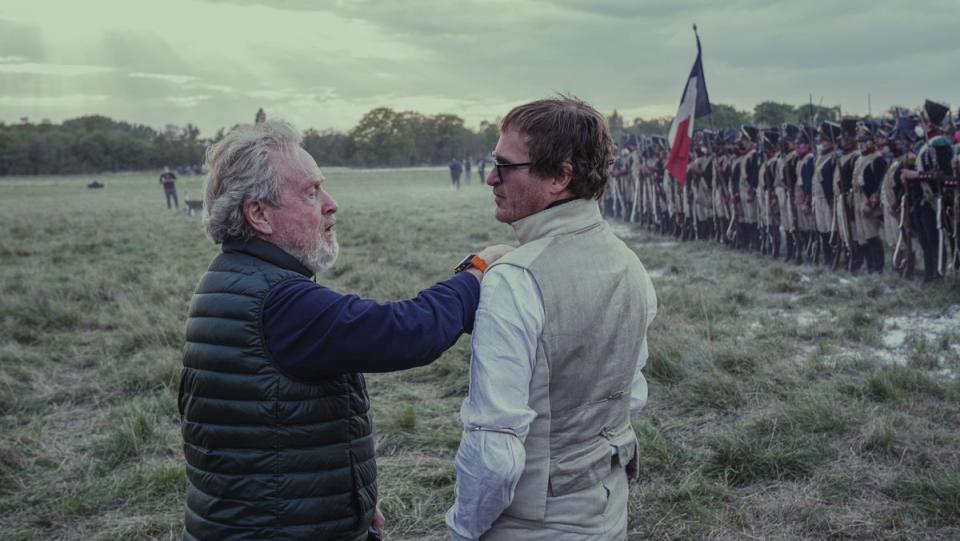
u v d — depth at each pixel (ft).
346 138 329.52
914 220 28.99
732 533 11.62
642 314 5.90
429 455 14.92
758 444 14.05
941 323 23.39
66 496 13.43
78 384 20.22
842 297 27.50
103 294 32.24
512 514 5.53
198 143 314.14
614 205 65.77
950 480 12.12
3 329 25.95
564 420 5.54
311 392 5.61
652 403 17.06
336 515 5.73
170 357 21.33
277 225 5.84
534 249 5.56
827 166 33.86
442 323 5.56
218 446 5.57
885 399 16.37
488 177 5.91
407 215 74.23
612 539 5.77
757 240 41.37
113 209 95.55
